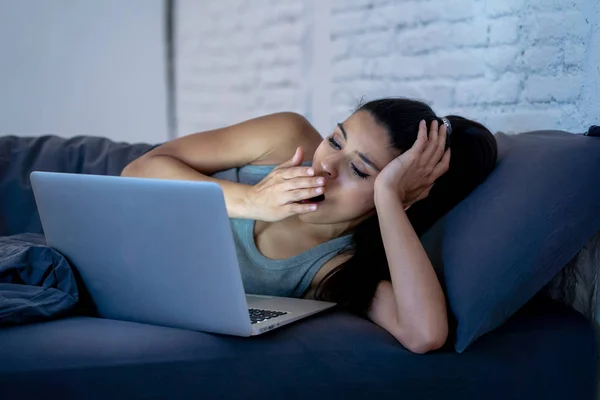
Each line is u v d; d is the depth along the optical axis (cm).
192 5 379
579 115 174
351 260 161
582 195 144
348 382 133
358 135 156
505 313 141
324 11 283
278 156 181
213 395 127
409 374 135
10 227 209
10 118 434
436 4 224
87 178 136
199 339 132
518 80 194
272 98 321
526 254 141
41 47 430
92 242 141
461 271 143
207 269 128
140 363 124
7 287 141
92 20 420
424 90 230
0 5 425
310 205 152
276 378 129
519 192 147
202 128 377
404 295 140
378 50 253
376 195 150
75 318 143
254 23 332
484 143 160
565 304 164
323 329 139
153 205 129
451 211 159
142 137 415
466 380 137
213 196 122
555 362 141
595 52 169
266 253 169
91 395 121
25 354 123
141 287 138
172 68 396
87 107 428
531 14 189
